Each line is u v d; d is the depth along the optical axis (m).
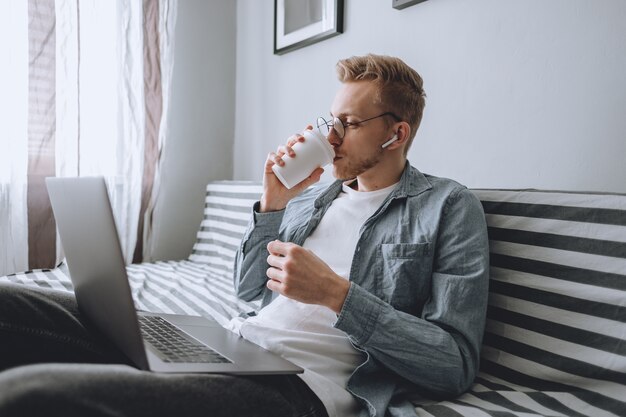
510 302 0.94
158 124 2.17
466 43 1.33
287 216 1.17
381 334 0.77
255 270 1.08
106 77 2.03
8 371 0.54
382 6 1.57
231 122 2.51
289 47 1.98
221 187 2.11
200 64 2.39
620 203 0.82
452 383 0.79
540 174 1.18
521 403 0.80
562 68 1.13
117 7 2.03
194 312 1.37
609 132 1.05
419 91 1.03
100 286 0.68
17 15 1.83
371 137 0.97
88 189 0.65
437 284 0.85
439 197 0.94
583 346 0.82
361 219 1.00
